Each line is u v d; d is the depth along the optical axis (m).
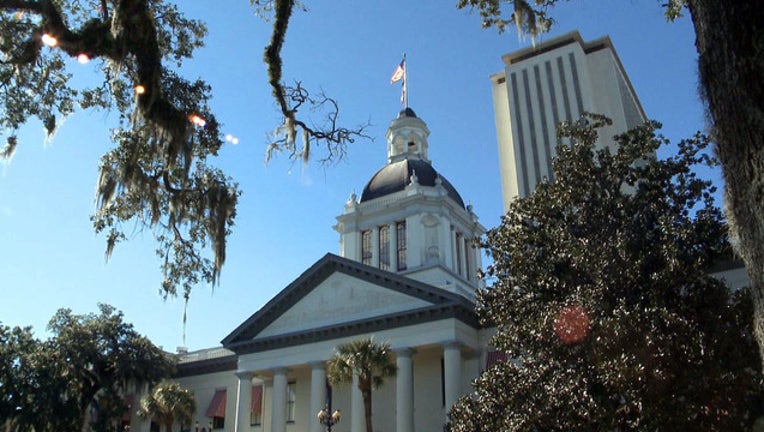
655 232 20.80
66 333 47.09
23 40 13.74
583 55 75.75
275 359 45.00
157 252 15.70
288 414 47.00
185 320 15.73
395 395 43.47
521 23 15.37
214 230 15.00
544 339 20.25
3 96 14.59
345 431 44.50
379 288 43.25
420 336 39.91
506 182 75.00
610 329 17.84
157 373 49.31
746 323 18.28
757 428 18.17
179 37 15.42
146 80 12.18
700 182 21.16
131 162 13.98
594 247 20.42
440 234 58.44
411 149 70.44
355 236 61.81
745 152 4.88
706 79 5.32
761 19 4.88
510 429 20.11
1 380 45.50
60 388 45.94
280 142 13.51
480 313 24.48
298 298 46.41
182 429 49.34
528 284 22.53
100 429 46.56
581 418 18.72
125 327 49.19
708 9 5.27
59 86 14.98
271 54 12.27
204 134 14.60
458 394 37.44
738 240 5.10
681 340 17.67
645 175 22.09
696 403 17.36
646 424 17.19
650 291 19.11
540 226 23.06
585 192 22.38
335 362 33.91
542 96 74.88
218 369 53.62
